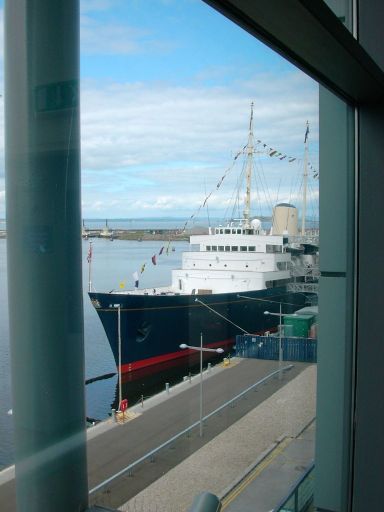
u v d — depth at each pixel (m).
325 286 2.93
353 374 2.89
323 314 2.95
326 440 2.82
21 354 1.15
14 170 1.13
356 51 1.87
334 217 2.87
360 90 2.42
